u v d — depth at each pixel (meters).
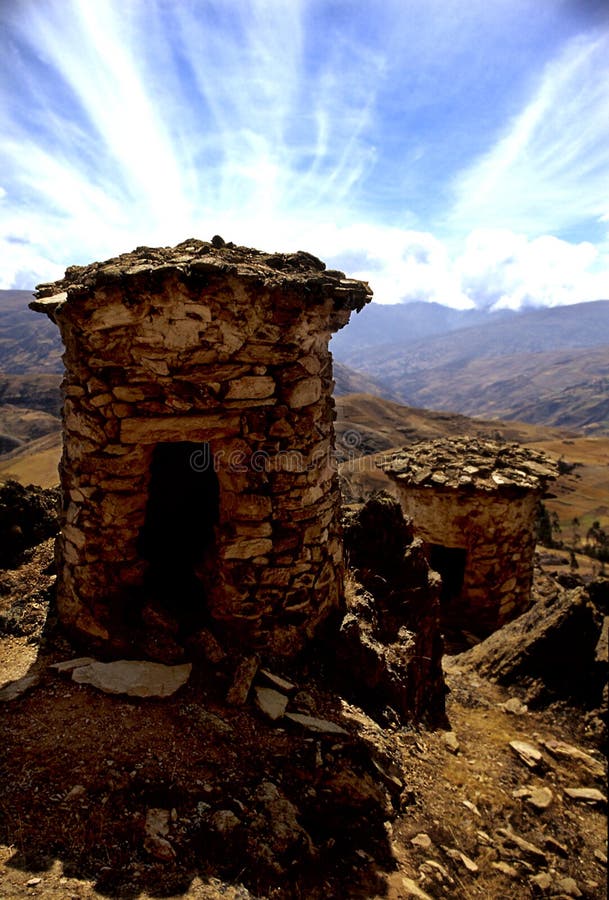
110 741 4.20
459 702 7.77
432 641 7.60
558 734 7.15
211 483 7.26
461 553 13.38
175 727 4.46
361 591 6.98
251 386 5.11
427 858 4.31
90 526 5.30
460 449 13.48
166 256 5.26
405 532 7.92
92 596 5.39
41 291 5.59
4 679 4.95
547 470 12.34
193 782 3.95
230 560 5.36
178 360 4.91
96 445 5.12
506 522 11.90
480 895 4.20
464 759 6.16
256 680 5.17
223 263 4.79
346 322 6.04
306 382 5.41
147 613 5.42
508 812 5.39
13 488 7.94
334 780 4.38
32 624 5.91
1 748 4.04
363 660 5.79
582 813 5.74
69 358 5.25
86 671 4.96
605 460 110.50
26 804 3.56
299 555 5.56
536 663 8.12
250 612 5.41
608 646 8.05
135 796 3.75
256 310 4.96
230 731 4.54
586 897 4.55
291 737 4.64
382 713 5.80
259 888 3.37
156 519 6.79
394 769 5.04
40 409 114.75
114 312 4.81
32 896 2.93
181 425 5.06
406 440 105.50
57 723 4.35
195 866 3.37
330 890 3.63
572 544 57.84
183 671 5.05
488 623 12.15
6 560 7.32
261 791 4.04
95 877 3.15
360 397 146.38
